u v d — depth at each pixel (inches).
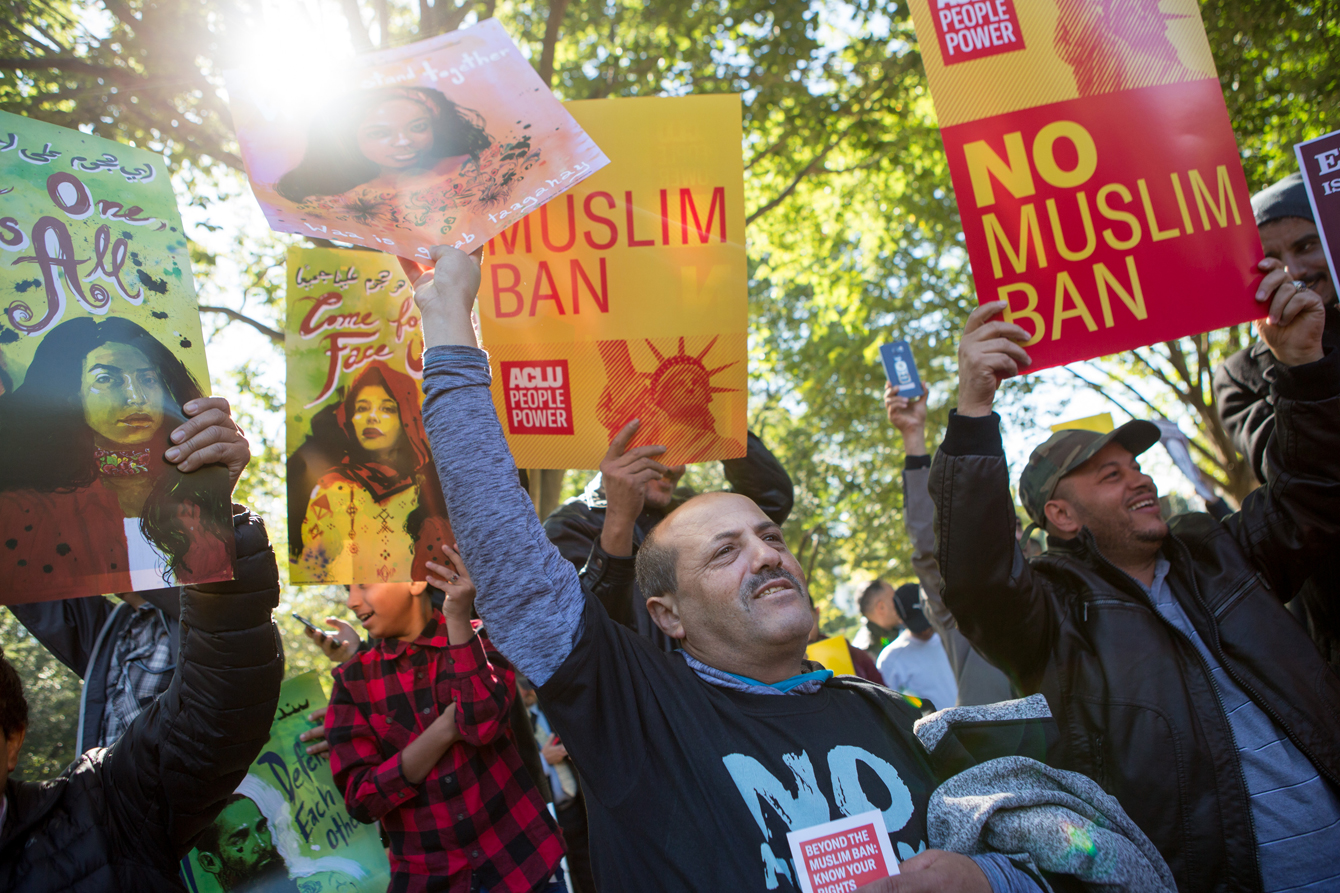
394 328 105.3
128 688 115.2
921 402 138.0
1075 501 99.0
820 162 422.3
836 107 386.6
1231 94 311.0
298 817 120.3
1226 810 83.7
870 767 69.1
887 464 676.7
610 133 96.8
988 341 85.9
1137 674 88.5
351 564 101.9
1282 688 86.1
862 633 337.1
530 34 378.6
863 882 62.5
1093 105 89.7
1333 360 85.9
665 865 65.6
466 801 108.3
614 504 94.0
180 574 65.6
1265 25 297.0
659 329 95.8
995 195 88.6
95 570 63.5
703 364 95.3
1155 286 87.8
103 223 68.4
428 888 107.1
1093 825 67.4
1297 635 88.5
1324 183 91.7
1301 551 92.0
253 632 71.1
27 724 70.4
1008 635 92.4
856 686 77.7
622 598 94.7
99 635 120.5
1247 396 125.3
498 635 68.7
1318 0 291.1
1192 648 89.3
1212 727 86.0
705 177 96.5
